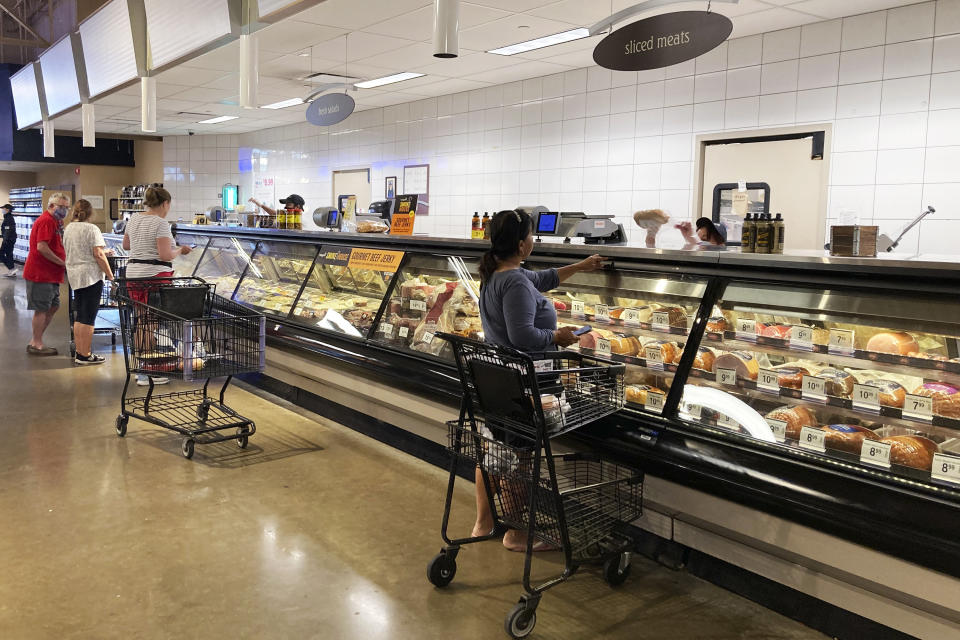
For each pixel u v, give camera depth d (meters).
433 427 4.17
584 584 2.87
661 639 2.49
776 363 2.80
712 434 2.74
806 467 2.45
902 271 2.39
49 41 10.82
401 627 2.54
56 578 2.84
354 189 11.84
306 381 5.28
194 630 2.50
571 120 8.10
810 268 2.64
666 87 7.12
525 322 2.84
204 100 10.66
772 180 6.43
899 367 2.50
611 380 2.91
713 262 2.97
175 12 5.67
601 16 5.96
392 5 5.82
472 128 9.41
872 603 2.32
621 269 3.29
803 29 6.05
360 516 3.48
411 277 4.61
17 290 12.92
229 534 3.26
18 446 4.43
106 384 6.01
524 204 8.78
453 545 2.86
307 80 8.96
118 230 12.06
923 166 5.48
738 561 2.69
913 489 2.22
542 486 2.76
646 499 2.92
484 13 5.90
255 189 14.59
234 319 4.47
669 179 7.19
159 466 4.12
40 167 18.48
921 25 5.39
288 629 2.51
